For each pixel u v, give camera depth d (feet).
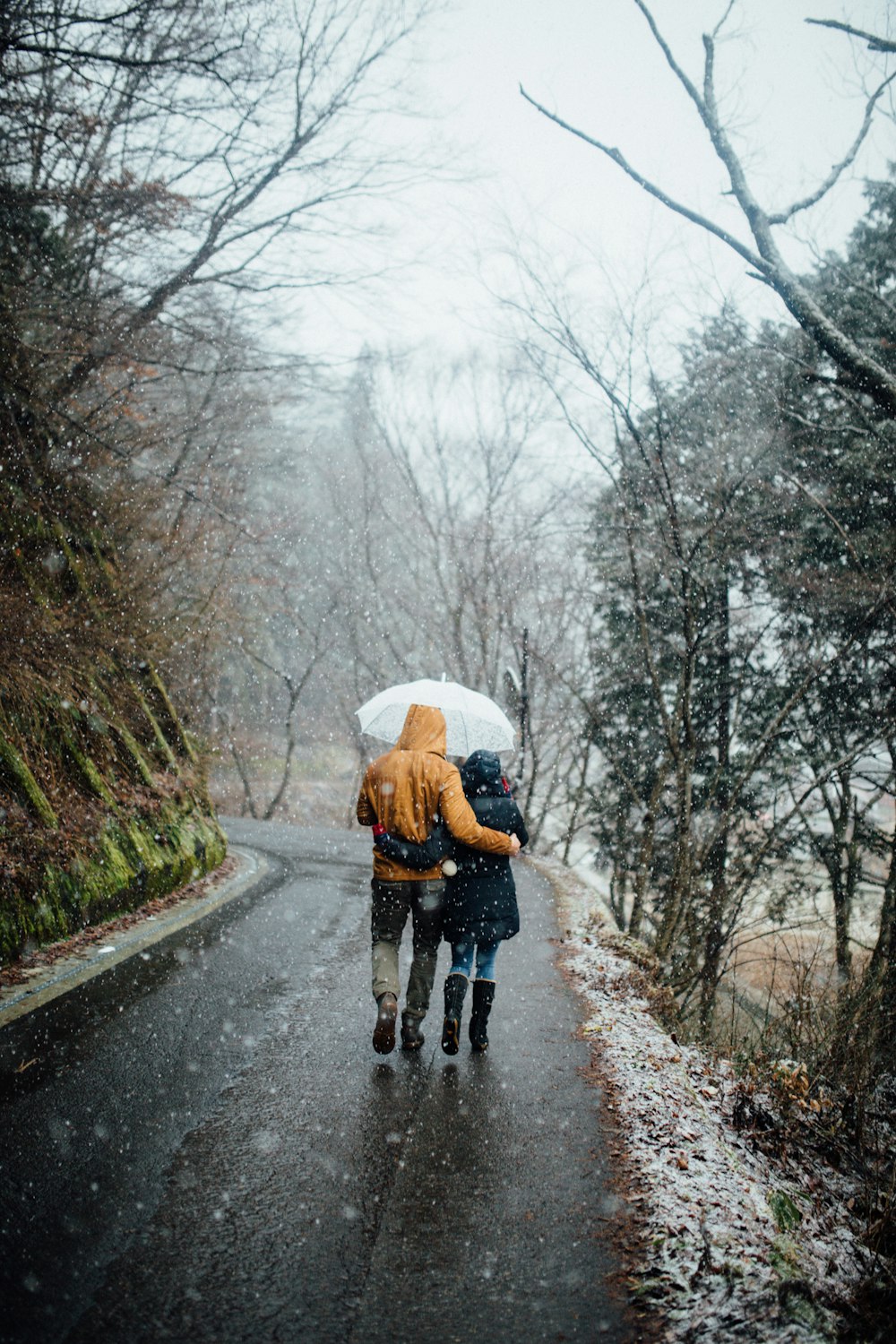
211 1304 9.09
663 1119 14.23
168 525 58.65
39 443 39.70
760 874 44.29
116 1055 15.46
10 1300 8.87
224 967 21.72
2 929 19.74
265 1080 14.94
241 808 97.60
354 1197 11.33
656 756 50.65
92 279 42.09
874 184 43.19
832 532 40.40
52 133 33.91
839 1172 16.52
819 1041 21.89
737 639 46.88
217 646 66.59
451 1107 14.19
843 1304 10.18
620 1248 10.45
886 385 28.76
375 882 16.24
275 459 75.41
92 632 35.81
